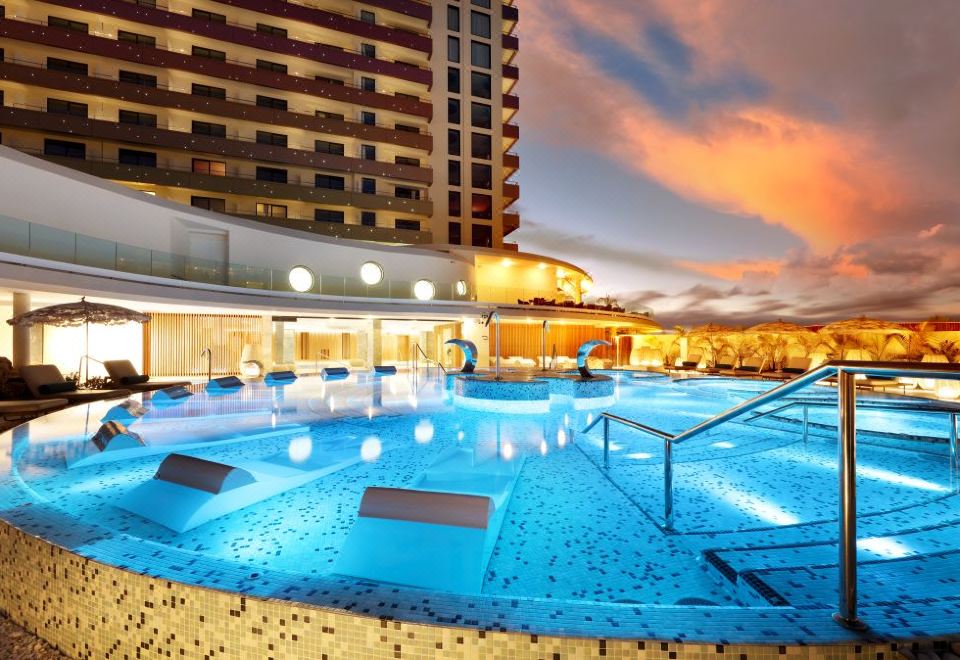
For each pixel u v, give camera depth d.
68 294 13.06
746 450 6.32
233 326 19.91
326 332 25.62
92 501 4.03
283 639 1.74
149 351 18.36
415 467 5.29
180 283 15.32
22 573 2.42
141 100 25.44
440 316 22.44
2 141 23.98
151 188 26.52
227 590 1.84
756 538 3.37
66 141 25.06
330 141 31.33
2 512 2.72
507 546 3.23
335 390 13.57
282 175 29.72
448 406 10.77
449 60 35.47
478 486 4.27
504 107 36.94
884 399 9.88
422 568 2.39
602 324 31.06
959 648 1.49
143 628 1.98
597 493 4.42
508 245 36.84
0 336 15.38
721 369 22.14
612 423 8.71
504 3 38.28
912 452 6.02
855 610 1.58
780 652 1.47
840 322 20.58
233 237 18.67
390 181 32.16
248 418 8.60
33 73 23.58
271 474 4.55
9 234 10.73
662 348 31.48
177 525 3.42
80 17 25.83
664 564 2.97
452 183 34.78
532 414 9.82
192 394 12.33
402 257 24.06
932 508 3.96
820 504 4.12
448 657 1.58
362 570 2.42
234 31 28.08
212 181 26.50
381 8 32.69
